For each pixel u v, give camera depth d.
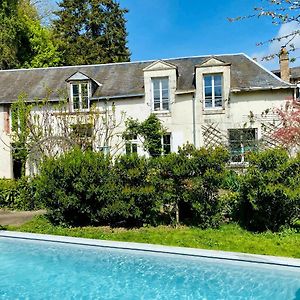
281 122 19.56
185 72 22.88
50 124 18.91
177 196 10.43
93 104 20.98
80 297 6.98
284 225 9.79
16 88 23.27
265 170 9.54
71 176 10.68
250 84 20.52
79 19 40.69
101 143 20.84
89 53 39.66
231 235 9.48
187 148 10.43
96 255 8.77
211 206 10.20
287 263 7.19
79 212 10.93
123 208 10.41
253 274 7.26
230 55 24.02
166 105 21.58
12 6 31.58
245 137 19.97
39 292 7.21
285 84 20.02
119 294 7.02
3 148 22.09
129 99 21.47
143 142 20.55
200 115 20.88
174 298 6.75
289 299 6.37
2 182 14.54
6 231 10.43
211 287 7.00
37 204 13.84
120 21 41.81
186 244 8.74
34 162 17.78
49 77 24.14
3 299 6.95
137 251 8.52
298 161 9.37
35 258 8.87
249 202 9.94
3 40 30.36
